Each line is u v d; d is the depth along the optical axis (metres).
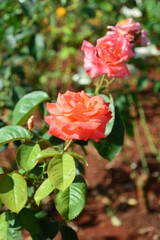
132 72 3.46
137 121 4.46
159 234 3.16
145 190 3.36
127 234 3.16
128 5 3.89
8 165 3.77
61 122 1.34
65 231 1.90
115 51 1.63
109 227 3.23
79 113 1.33
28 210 1.66
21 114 1.87
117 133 1.77
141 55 3.82
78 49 5.42
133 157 3.98
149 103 4.73
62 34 5.07
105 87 1.85
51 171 1.37
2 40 3.61
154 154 3.96
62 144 1.78
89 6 3.94
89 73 1.62
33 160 1.50
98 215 3.36
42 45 3.28
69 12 4.80
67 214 1.41
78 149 4.02
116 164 3.91
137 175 3.76
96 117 1.34
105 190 3.63
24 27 3.44
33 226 1.65
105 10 4.34
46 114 1.84
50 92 4.74
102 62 1.61
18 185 1.42
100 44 1.66
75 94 1.39
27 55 3.57
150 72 5.07
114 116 1.69
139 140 4.04
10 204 1.39
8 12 3.45
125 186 3.66
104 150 1.78
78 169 1.99
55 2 3.68
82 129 1.34
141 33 1.86
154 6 4.48
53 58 5.10
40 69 4.80
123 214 3.37
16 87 3.17
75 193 1.44
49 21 3.78
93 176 3.77
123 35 1.73
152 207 3.42
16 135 1.60
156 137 4.24
